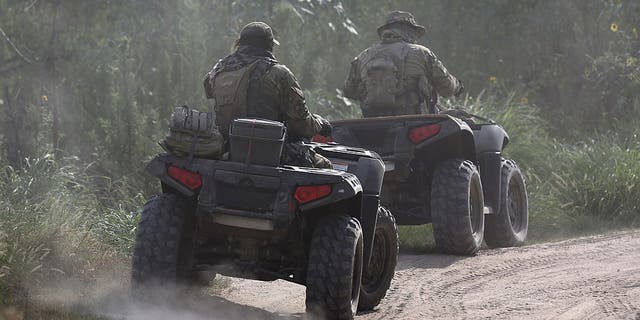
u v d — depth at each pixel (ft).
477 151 92.99
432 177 87.86
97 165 100.17
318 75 125.70
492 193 92.43
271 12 124.47
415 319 59.21
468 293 68.18
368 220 60.80
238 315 58.90
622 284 69.41
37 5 119.96
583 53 165.07
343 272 54.44
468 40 172.96
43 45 116.26
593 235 100.83
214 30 119.44
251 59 59.26
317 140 83.41
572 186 114.11
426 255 87.25
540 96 168.14
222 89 59.06
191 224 58.13
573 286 69.26
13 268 57.16
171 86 111.55
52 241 65.36
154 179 98.63
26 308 52.24
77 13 120.37
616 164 115.14
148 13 118.93
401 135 82.17
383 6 174.81
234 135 55.01
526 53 170.71
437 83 89.71
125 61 110.22
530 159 121.08
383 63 88.12
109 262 69.21
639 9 162.61
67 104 108.06
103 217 80.89
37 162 82.89
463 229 84.38
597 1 166.81
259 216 54.44
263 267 59.36
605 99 157.69
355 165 61.57
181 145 55.52
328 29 137.69
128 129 100.32
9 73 112.98
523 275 75.10
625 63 158.81
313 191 54.29
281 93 58.85
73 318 51.85
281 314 61.16
